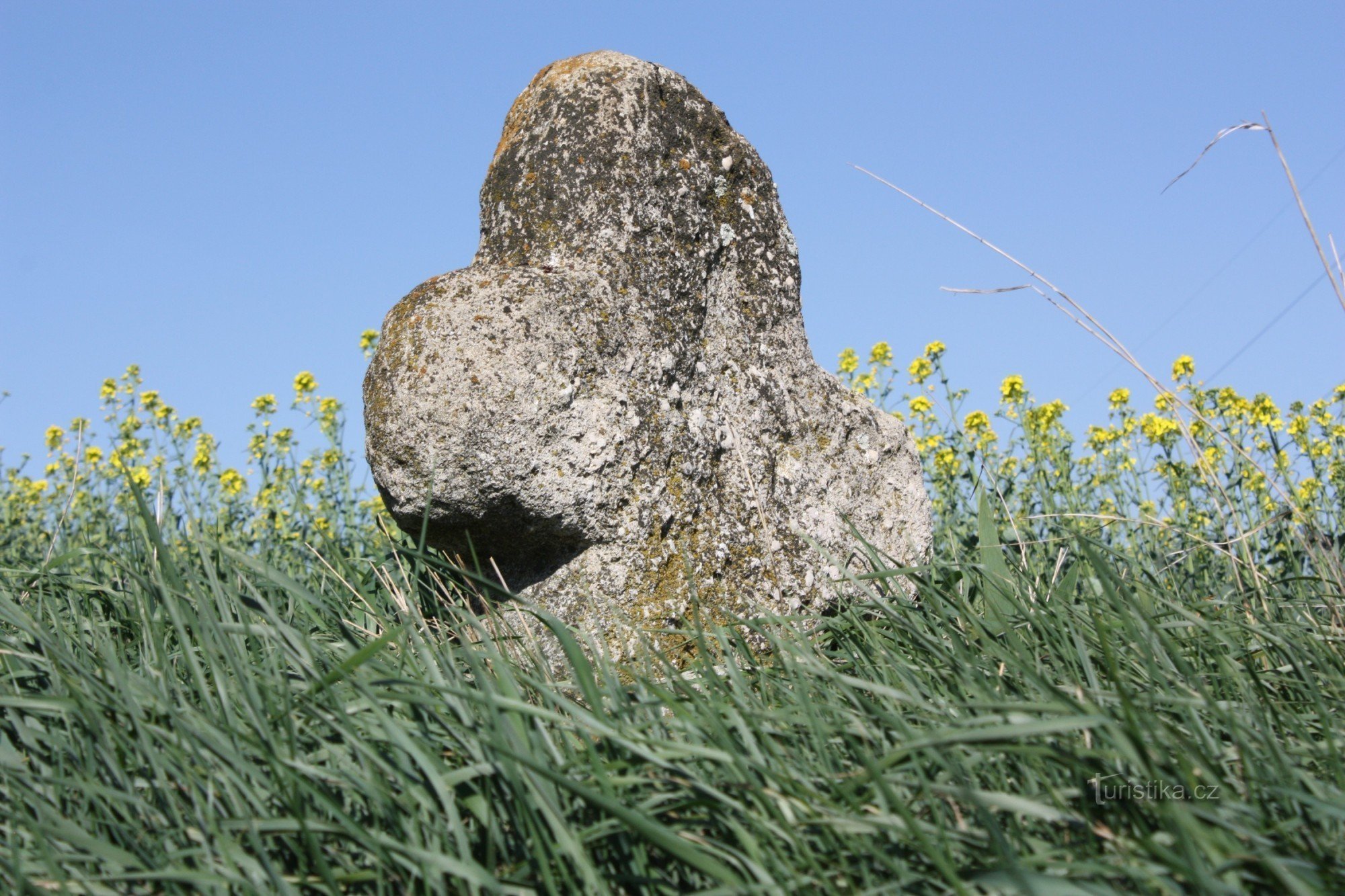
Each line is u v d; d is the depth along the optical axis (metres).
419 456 2.72
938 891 1.51
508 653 2.66
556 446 2.78
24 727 1.95
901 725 1.81
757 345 3.37
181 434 6.69
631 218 3.08
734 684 2.16
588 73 3.17
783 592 3.15
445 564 2.21
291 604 2.87
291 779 1.61
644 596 2.90
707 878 1.62
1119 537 4.72
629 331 2.98
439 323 2.74
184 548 3.30
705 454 3.11
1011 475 5.62
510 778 1.61
